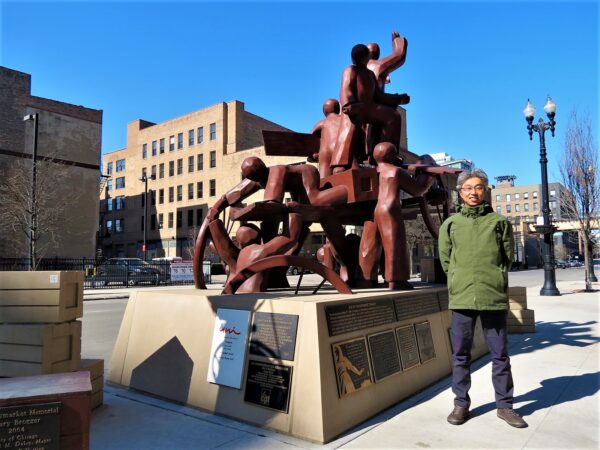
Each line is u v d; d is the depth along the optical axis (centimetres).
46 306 388
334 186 620
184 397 435
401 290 557
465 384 386
